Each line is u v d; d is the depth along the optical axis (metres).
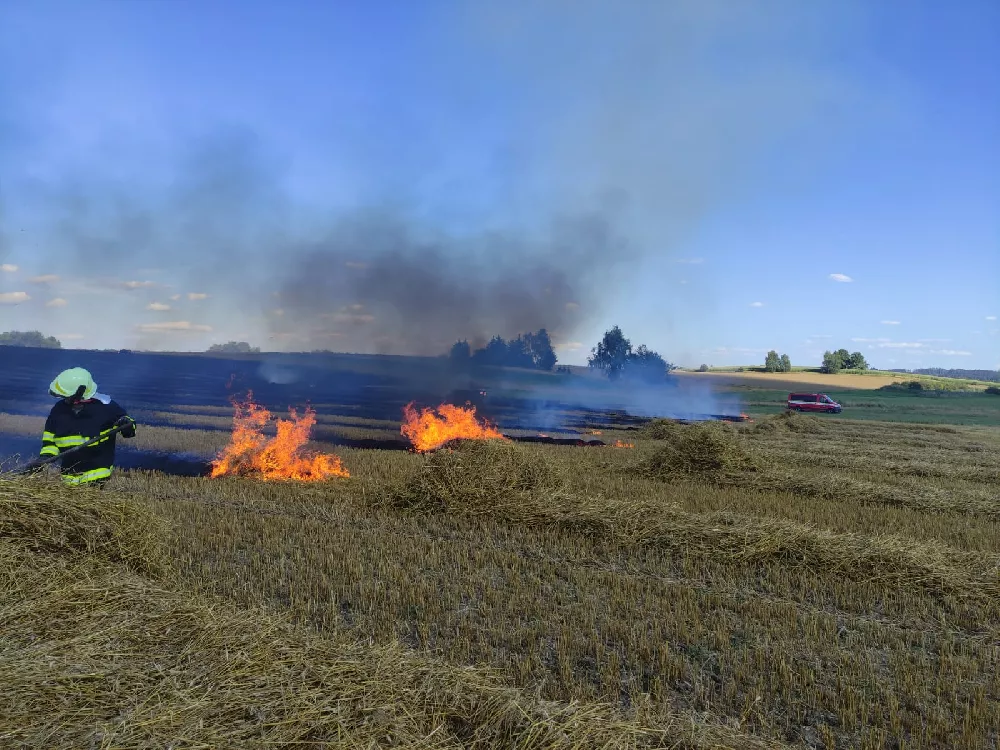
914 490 13.70
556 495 10.02
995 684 5.12
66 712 3.11
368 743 3.06
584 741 3.26
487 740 3.29
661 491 12.64
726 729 3.85
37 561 4.81
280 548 7.70
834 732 4.40
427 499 9.79
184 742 2.94
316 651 3.87
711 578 7.38
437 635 5.54
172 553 7.22
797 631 6.00
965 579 7.45
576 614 6.12
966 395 82.25
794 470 14.98
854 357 123.31
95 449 7.42
